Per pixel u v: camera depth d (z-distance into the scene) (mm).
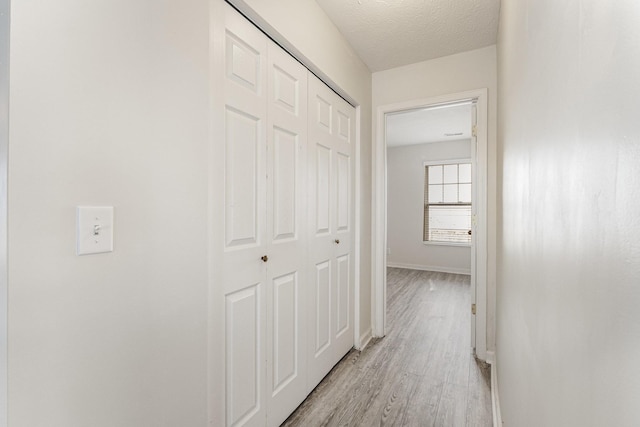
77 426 767
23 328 674
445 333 2859
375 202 2777
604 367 330
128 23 869
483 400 1846
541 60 642
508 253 1302
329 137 2133
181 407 1036
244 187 1370
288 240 1698
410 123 4586
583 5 398
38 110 691
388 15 1982
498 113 2072
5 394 655
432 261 5930
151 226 934
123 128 857
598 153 349
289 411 1691
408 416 1703
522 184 909
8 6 651
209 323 1162
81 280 770
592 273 365
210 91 1150
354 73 2404
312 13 1822
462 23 2057
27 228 678
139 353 906
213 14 1169
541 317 627
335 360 2225
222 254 1233
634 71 271
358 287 2527
